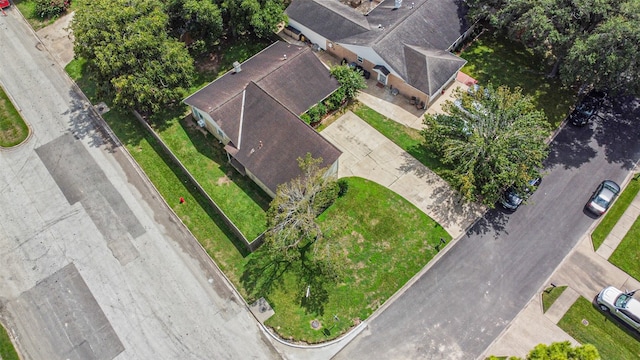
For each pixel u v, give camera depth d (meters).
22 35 54.28
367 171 42.41
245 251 37.91
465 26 51.47
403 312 34.94
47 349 33.59
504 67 50.25
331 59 52.16
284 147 39.81
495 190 37.22
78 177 42.53
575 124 45.03
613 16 40.59
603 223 39.06
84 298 35.75
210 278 36.69
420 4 50.88
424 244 38.00
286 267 36.88
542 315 34.78
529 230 38.91
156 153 44.06
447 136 40.62
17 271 37.06
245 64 47.94
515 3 45.44
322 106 44.94
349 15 51.94
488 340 33.75
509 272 36.81
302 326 34.19
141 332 34.25
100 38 41.53
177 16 48.88
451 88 48.56
